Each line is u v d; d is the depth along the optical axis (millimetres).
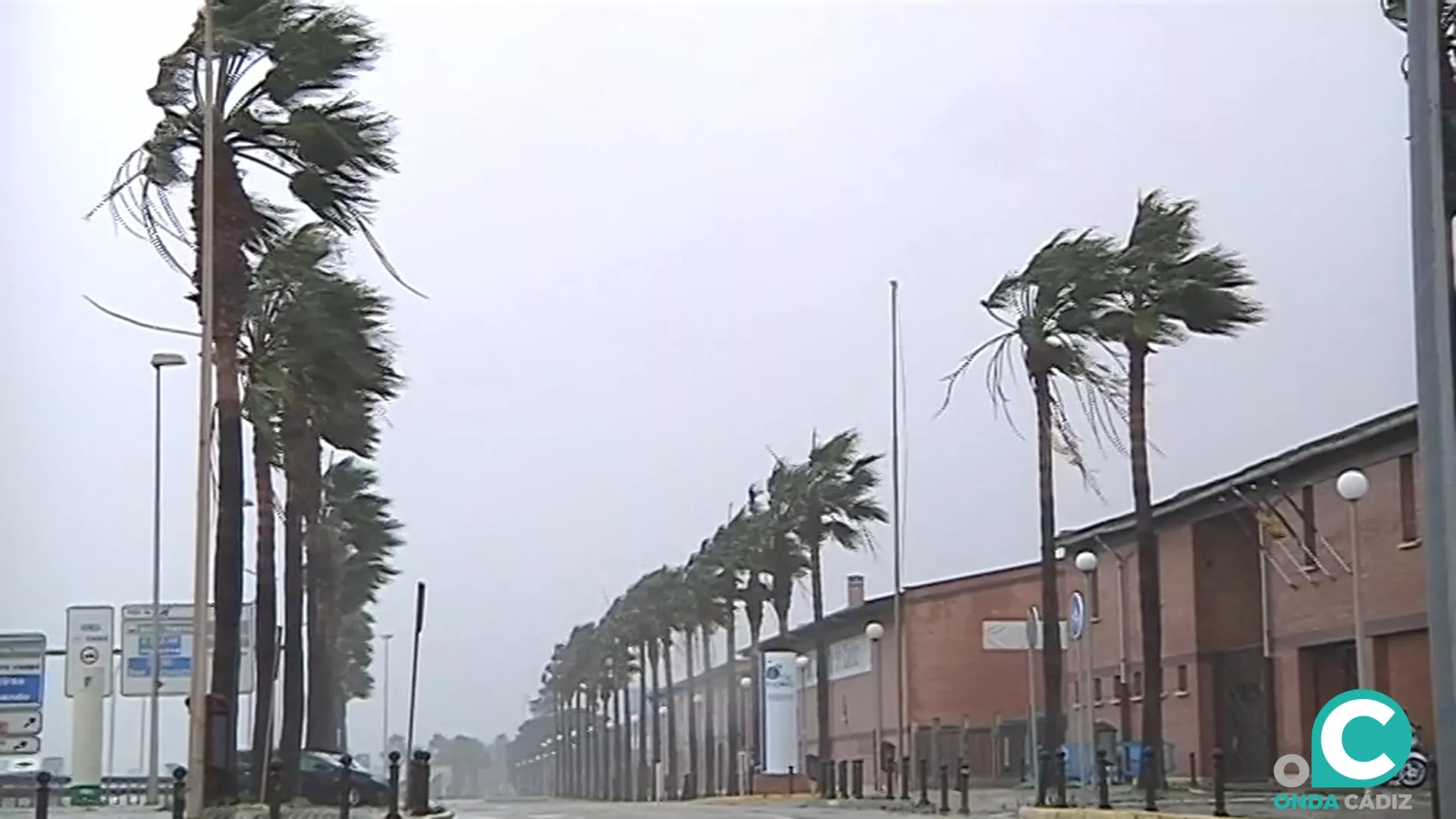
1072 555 54969
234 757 25812
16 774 50312
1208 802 30312
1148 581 33469
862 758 72688
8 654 38312
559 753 158500
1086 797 31984
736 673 81375
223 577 26125
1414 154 14609
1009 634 67125
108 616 49156
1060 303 34469
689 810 46312
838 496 60469
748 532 66938
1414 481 36375
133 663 49750
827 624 74938
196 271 26531
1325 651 40969
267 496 33750
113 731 64375
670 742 93188
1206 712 46875
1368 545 37969
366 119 27172
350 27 26844
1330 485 39969
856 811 41938
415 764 34344
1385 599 37312
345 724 76438
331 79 26938
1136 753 44125
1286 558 42406
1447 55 15344
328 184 27047
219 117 26203
